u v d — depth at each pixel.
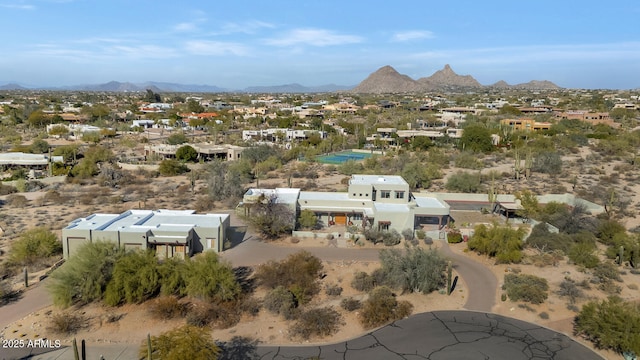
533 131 138.25
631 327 31.12
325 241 52.47
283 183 83.31
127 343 32.00
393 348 32.16
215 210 64.81
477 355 31.31
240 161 94.25
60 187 79.06
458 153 113.44
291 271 41.94
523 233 49.12
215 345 30.20
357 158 115.81
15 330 33.22
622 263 46.38
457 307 38.19
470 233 55.44
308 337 33.50
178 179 88.38
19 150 111.69
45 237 46.50
